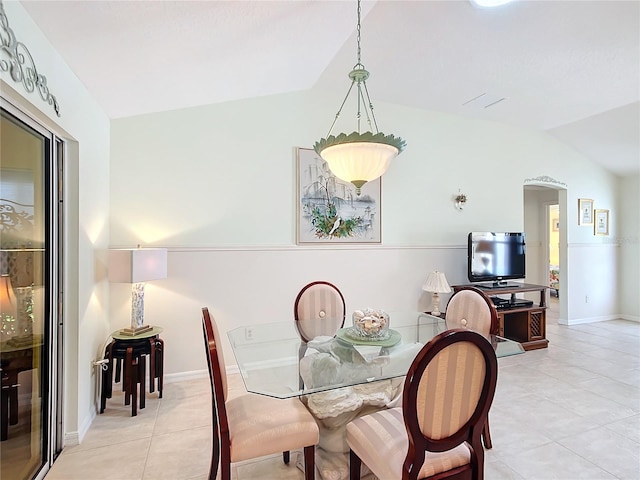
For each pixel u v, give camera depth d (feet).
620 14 8.35
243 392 10.07
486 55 10.26
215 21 6.76
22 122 5.86
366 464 5.36
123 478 6.48
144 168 10.48
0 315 5.45
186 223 10.91
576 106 13.74
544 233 22.47
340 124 12.88
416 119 14.15
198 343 11.04
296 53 9.30
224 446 5.30
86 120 7.98
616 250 19.15
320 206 12.54
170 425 8.25
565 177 17.44
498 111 14.39
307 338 8.18
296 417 5.87
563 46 9.76
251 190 11.66
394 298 13.73
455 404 4.67
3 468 5.56
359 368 6.31
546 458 7.03
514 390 10.17
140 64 7.57
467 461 4.95
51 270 6.95
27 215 6.15
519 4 8.08
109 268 8.74
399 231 13.84
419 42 9.62
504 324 14.49
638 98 12.86
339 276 12.82
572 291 17.93
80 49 6.42
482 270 14.37
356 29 8.87
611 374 11.38
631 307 18.83
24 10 5.16
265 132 11.86
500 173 15.79
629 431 8.02
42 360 6.73
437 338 4.42
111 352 8.68
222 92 10.52
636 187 18.51
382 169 7.29
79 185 7.54
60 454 7.14
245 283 11.57
